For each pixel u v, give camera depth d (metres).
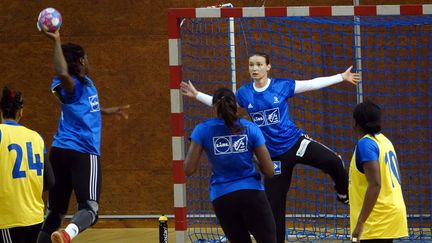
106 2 18.30
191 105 18.02
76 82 11.76
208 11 13.14
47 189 11.42
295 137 14.01
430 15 13.40
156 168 18.53
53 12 11.30
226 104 10.82
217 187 10.97
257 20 17.81
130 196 18.66
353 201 10.54
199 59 18.08
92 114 11.98
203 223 18.06
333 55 17.67
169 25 13.19
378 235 10.38
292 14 13.12
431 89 17.47
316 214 17.86
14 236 10.96
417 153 17.58
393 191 10.45
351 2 17.59
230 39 16.91
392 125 17.62
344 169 14.16
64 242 11.15
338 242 16.80
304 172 17.88
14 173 10.87
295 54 17.75
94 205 11.78
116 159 18.61
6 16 18.52
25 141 11.06
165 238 15.02
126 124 18.55
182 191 13.16
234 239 11.22
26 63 18.56
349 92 17.64
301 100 17.75
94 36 18.39
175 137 13.19
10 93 11.17
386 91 17.58
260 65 13.81
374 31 17.53
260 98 13.86
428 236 17.19
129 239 17.42
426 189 17.55
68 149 11.82
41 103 18.59
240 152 10.88
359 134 10.61
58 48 11.38
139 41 18.33
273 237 11.05
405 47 17.44
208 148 10.95
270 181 14.01
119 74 18.44
